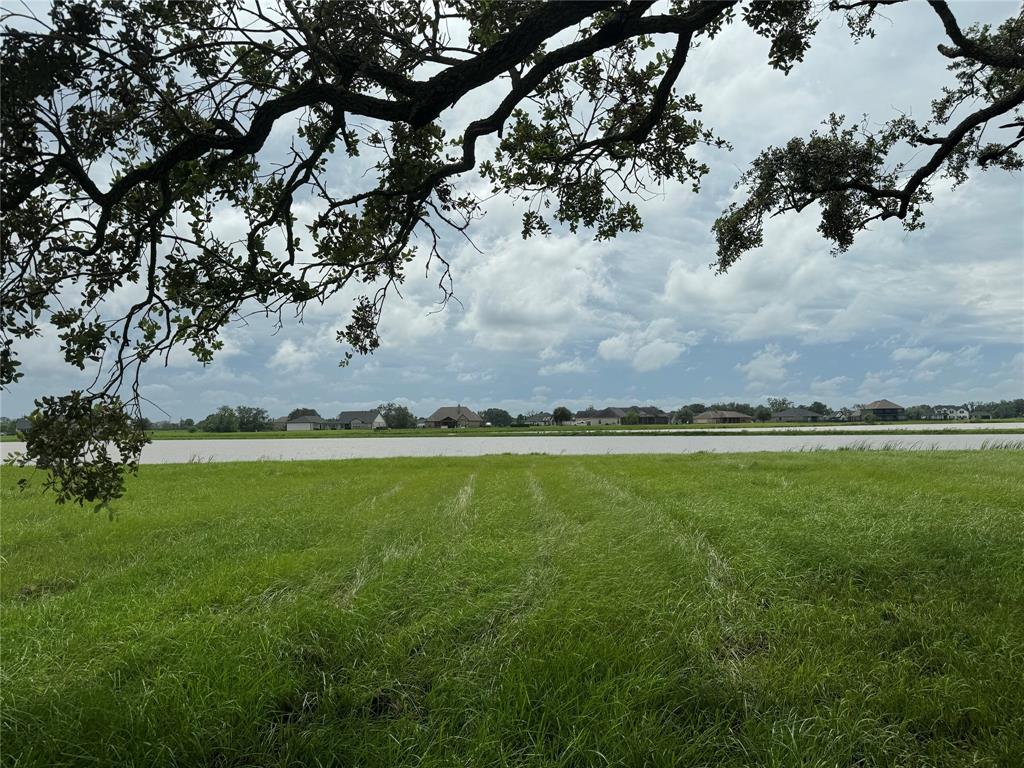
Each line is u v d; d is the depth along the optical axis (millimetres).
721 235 8141
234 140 3504
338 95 3645
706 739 3203
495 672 3912
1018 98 6379
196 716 3344
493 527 9062
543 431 97438
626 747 3094
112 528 9938
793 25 4930
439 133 5453
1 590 6570
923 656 4148
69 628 5039
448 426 135125
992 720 3299
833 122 7645
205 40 3564
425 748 3162
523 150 6391
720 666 3947
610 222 7020
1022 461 19203
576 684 3645
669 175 6645
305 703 3699
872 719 3324
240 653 4105
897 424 102188
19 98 2787
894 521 7938
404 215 5266
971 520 7816
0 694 3656
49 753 3121
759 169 7672
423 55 4348
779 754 3014
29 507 12500
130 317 3643
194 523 10438
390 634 4711
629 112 6137
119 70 3158
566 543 7461
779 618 4859
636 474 17719
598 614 4715
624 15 4117
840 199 8141
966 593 5273
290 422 138750
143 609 5402
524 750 3166
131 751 3158
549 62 4340
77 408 3426
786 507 9555
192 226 4320
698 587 5566
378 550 7629
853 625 4621
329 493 14523
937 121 8773
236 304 4148
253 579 6266
